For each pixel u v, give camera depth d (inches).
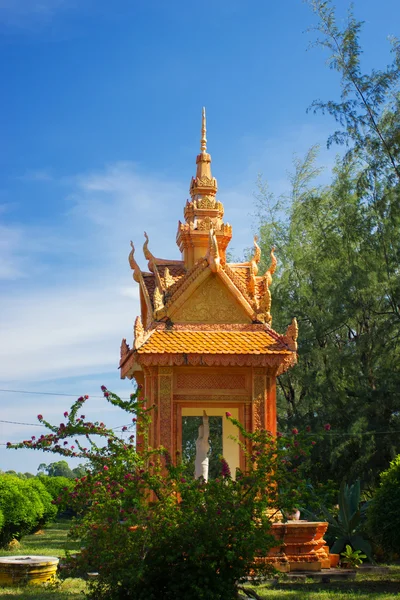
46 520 1166.3
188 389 606.5
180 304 626.2
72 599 480.4
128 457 440.1
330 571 585.0
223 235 676.7
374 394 1070.4
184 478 434.6
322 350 1139.3
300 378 1165.1
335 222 1171.3
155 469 446.3
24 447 445.1
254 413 605.0
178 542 409.7
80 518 453.4
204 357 595.5
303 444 459.2
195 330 623.2
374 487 1077.8
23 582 555.2
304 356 1199.6
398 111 930.7
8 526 928.9
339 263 1171.3
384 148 932.0
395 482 574.2
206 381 610.9
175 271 678.5
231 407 616.4
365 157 964.6
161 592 413.7
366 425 1043.3
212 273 634.8
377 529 568.1
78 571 483.5
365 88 918.4
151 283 673.0
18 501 948.6
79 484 445.7
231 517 410.6
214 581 405.1
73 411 450.9
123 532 412.8
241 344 609.6
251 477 441.1
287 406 1238.9
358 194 976.9
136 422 476.7
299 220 1354.6
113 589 420.5
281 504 440.5
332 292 1147.9
